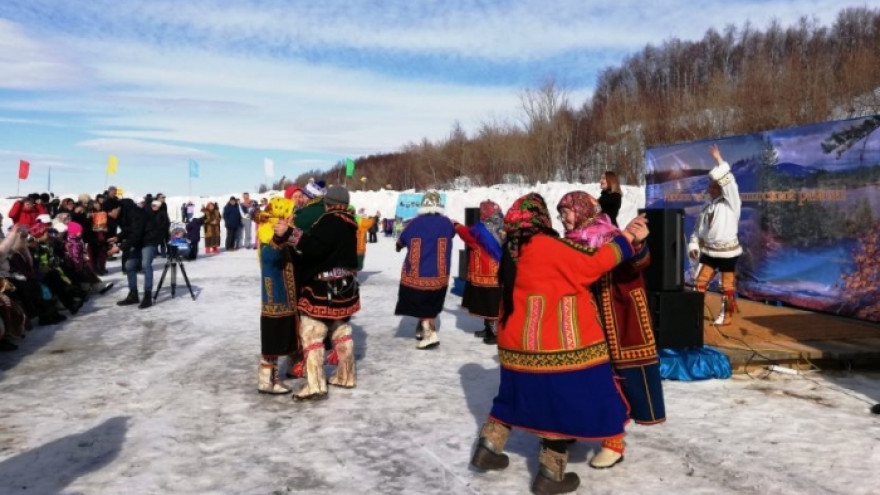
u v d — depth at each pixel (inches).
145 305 405.4
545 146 1740.9
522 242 143.2
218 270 631.8
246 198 954.7
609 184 235.6
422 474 159.2
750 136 381.7
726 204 290.2
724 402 209.5
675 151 441.1
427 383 237.9
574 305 138.8
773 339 268.2
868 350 247.9
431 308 287.6
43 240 366.6
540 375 138.6
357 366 262.8
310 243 204.4
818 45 2331.4
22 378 246.7
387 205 1601.9
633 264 150.9
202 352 289.1
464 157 2105.1
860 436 180.1
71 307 382.0
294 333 223.0
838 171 326.0
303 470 162.1
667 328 214.5
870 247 308.2
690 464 162.6
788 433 182.7
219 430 190.4
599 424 137.0
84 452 173.6
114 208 581.0
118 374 252.4
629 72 2861.7
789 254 355.9
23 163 895.1
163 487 152.5
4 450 174.9
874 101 1381.6
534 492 146.4
